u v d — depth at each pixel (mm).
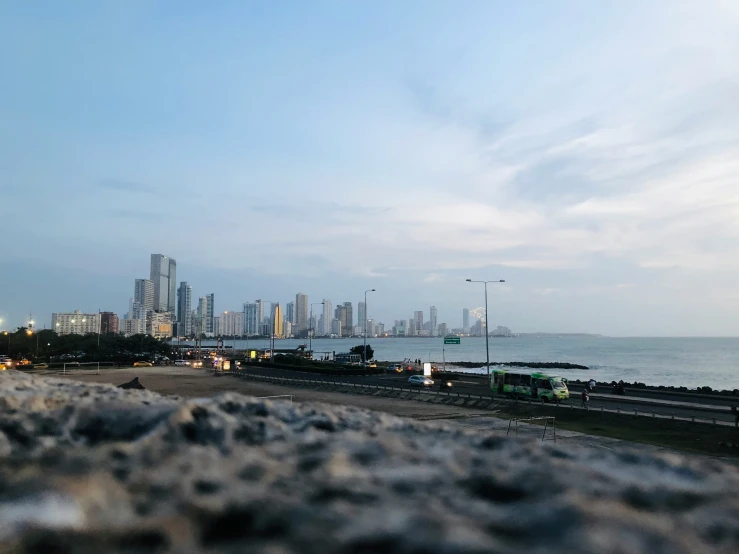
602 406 31062
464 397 36094
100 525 2428
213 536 2506
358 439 4051
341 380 54625
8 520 2387
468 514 2646
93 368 87875
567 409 29797
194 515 2604
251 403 4980
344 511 2662
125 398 5598
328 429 4496
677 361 139125
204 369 85188
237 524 2600
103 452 3598
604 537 2344
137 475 3139
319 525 2529
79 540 2316
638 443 21156
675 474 3309
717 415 28250
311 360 90188
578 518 2504
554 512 2592
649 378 86312
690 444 21047
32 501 2561
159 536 2383
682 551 2301
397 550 2311
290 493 2912
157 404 4992
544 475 3115
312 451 3766
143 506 2717
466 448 3850
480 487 3004
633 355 175375
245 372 71312
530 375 38250
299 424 4562
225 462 3471
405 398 39031
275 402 5172
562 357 164875
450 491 2963
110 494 2799
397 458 3545
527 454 3699
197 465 3387
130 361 107062
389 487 3021
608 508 2637
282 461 3539
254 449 3830
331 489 2957
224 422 4289
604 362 135000
